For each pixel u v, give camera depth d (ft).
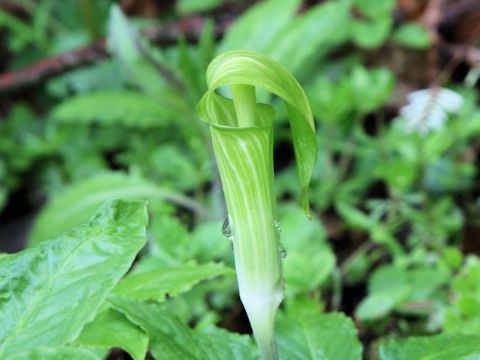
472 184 3.21
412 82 3.90
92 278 1.23
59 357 1.18
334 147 3.22
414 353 1.40
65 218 2.92
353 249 3.05
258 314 1.26
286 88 1.14
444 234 2.76
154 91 2.79
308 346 1.47
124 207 1.26
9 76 4.28
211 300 2.55
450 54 3.81
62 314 1.22
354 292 2.70
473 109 3.28
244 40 3.00
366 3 3.66
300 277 2.03
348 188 3.14
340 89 2.93
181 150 3.82
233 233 1.24
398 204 2.84
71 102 3.42
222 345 1.43
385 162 2.94
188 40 4.13
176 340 1.38
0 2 5.01
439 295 2.31
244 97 1.17
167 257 2.13
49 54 4.47
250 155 1.19
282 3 3.00
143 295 1.48
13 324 1.23
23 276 1.25
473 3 3.86
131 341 1.34
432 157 2.77
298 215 2.41
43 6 4.50
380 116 3.37
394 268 2.36
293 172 3.50
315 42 2.94
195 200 3.27
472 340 1.41
